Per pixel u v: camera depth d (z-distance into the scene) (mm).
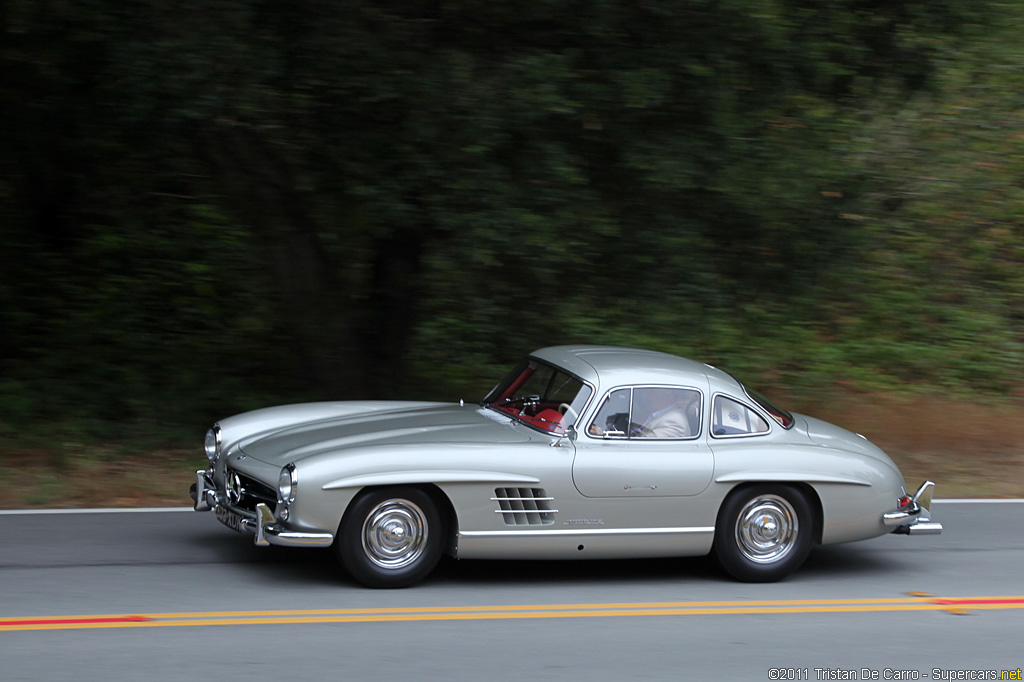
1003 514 22219
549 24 21625
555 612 14586
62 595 14289
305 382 27750
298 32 20672
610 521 15594
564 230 22578
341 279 26859
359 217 23672
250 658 12289
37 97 22953
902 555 18688
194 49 19688
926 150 31328
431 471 14828
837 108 24906
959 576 17469
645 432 16062
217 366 31312
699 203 23656
